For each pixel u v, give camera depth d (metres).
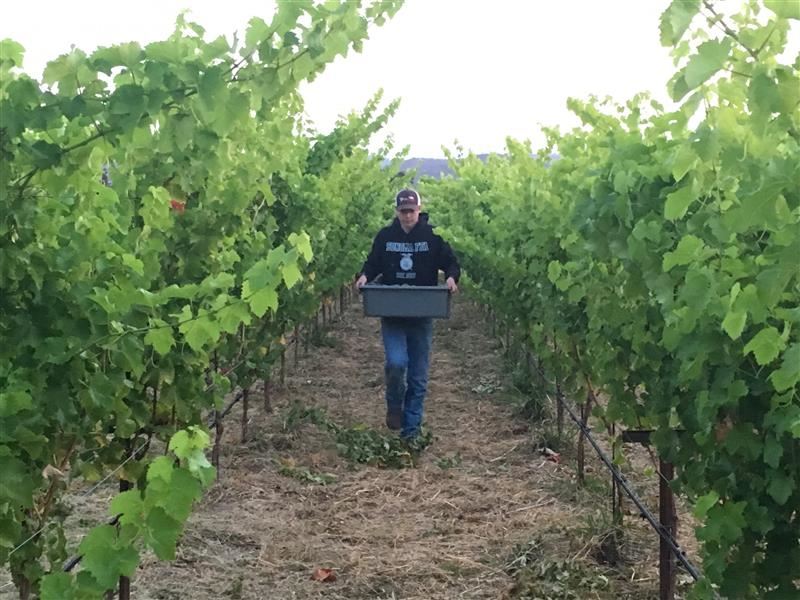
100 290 2.53
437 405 8.43
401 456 6.36
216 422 5.82
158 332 2.50
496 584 4.26
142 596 4.00
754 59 1.84
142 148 2.93
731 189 2.34
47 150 2.13
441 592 4.19
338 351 11.56
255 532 4.87
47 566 3.91
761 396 2.43
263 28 2.10
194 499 1.90
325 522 5.11
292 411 7.16
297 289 6.36
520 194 6.85
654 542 4.71
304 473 5.90
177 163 3.59
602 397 7.18
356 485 5.80
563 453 6.50
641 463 6.22
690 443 2.86
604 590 4.12
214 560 4.46
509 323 8.18
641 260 2.73
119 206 3.13
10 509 2.25
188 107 2.15
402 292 6.44
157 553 1.89
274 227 6.11
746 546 2.45
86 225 2.58
